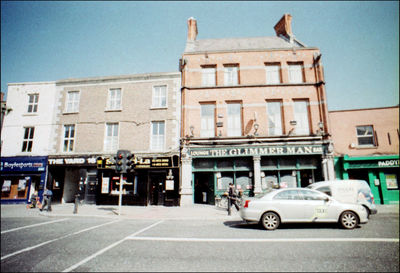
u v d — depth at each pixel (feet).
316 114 50.37
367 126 50.21
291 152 47.70
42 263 15.39
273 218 24.79
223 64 54.54
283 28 65.00
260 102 51.47
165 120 52.65
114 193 50.96
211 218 32.76
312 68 52.80
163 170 50.47
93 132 54.13
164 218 32.83
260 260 15.44
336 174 48.52
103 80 56.44
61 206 49.11
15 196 53.36
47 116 56.39
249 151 48.47
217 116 51.47
